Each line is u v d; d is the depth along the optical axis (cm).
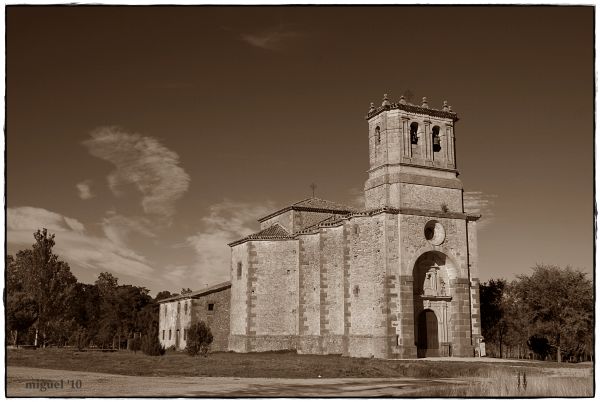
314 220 6625
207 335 5088
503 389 2752
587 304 5316
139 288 10944
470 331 5175
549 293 5428
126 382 3039
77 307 10606
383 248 4984
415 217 5109
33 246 8106
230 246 6488
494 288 6481
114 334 10194
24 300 7056
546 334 5419
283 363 4050
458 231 5291
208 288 7456
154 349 5047
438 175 5397
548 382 2994
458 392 2727
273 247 6072
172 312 7644
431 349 5119
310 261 5809
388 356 4762
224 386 2920
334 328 5384
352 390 2842
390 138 5347
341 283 5384
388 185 5247
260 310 5931
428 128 5475
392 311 4859
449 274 5300
